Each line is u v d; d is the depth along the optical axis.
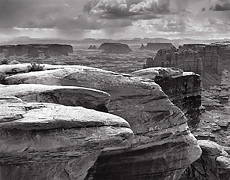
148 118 25.59
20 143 15.53
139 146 25.11
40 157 16.39
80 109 17.36
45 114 15.98
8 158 15.90
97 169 24.03
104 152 23.61
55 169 17.33
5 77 24.34
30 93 19.25
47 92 19.50
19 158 16.09
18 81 23.50
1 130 15.11
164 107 26.27
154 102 25.94
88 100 20.75
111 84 24.48
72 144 16.12
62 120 15.70
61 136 15.98
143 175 25.73
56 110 16.70
